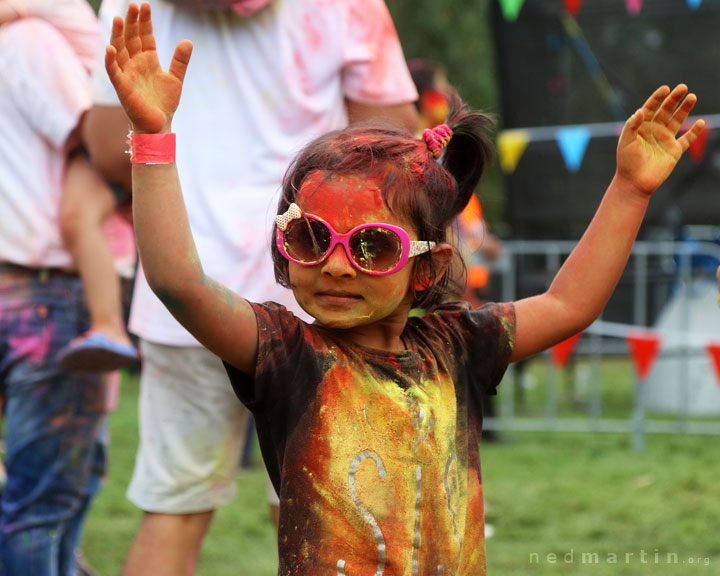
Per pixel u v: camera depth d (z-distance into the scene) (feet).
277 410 17.94
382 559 17.52
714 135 84.23
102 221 30.32
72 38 31.17
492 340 19.61
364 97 27.12
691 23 84.99
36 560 29.22
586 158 84.99
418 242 18.08
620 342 83.76
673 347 68.23
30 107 29.68
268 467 18.74
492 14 84.23
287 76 25.75
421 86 40.34
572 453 60.39
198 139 25.77
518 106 84.84
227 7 25.07
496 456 59.21
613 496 48.37
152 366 26.22
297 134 26.12
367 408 17.92
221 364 25.75
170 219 16.74
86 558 39.29
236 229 25.46
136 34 16.47
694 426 68.13
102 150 28.58
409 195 18.04
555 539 41.39
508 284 73.82
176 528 25.96
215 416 26.00
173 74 16.85
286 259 18.60
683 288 71.72
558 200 85.76
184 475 25.86
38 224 29.71
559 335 20.13
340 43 26.27
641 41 85.46
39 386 29.37
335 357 18.03
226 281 25.53
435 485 18.13
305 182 18.04
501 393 86.43
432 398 18.43
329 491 17.61
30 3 30.48
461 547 18.53
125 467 55.01
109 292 29.89
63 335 29.84
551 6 84.23
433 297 19.22
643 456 59.06
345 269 17.42
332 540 17.51
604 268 20.11
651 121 20.17
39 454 29.37
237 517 45.19
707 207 86.22
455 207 20.38
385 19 27.40
